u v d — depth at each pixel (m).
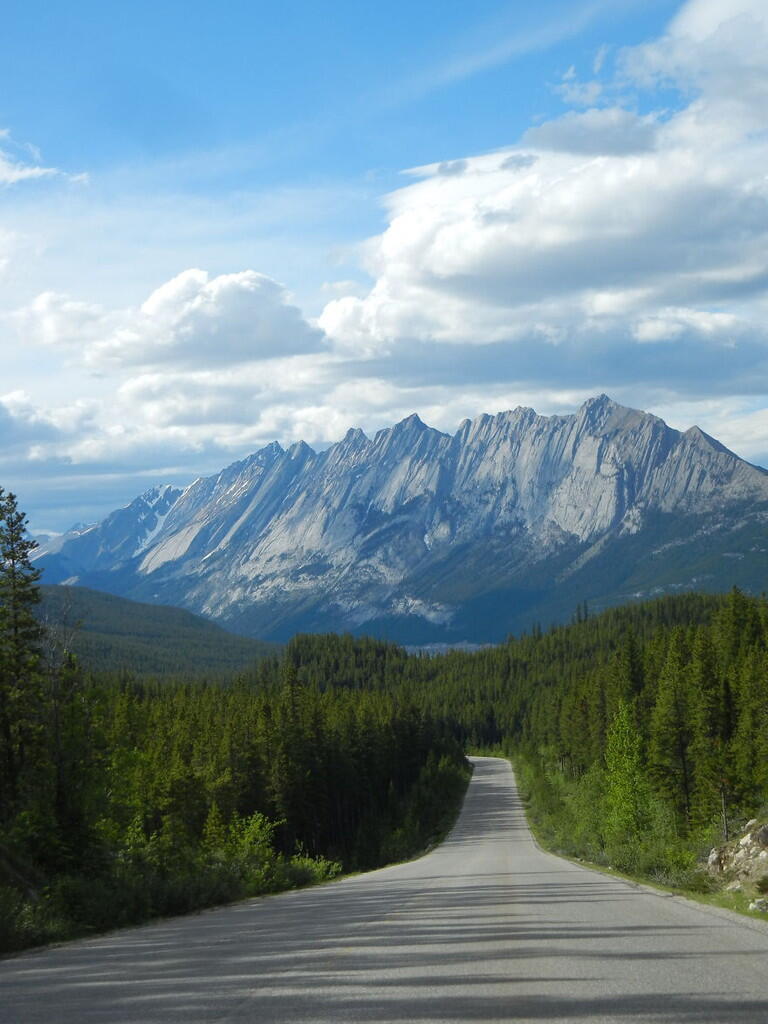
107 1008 9.17
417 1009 8.37
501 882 31.80
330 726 114.62
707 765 68.88
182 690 139.25
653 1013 8.02
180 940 16.75
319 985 9.95
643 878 33.41
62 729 36.31
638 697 103.00
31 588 42.25
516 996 8.89
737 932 14.32
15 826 31.55
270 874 42.44
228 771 84.19
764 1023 7.59
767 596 137.00
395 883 36.12
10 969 13.56
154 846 37.00
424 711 199.38
